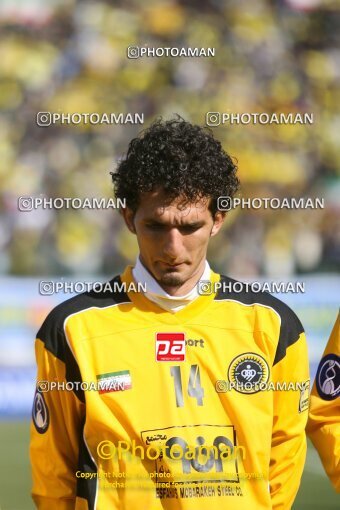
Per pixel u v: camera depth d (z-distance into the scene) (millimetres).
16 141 51188
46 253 48406
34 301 37312
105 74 53688
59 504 9266
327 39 56500
